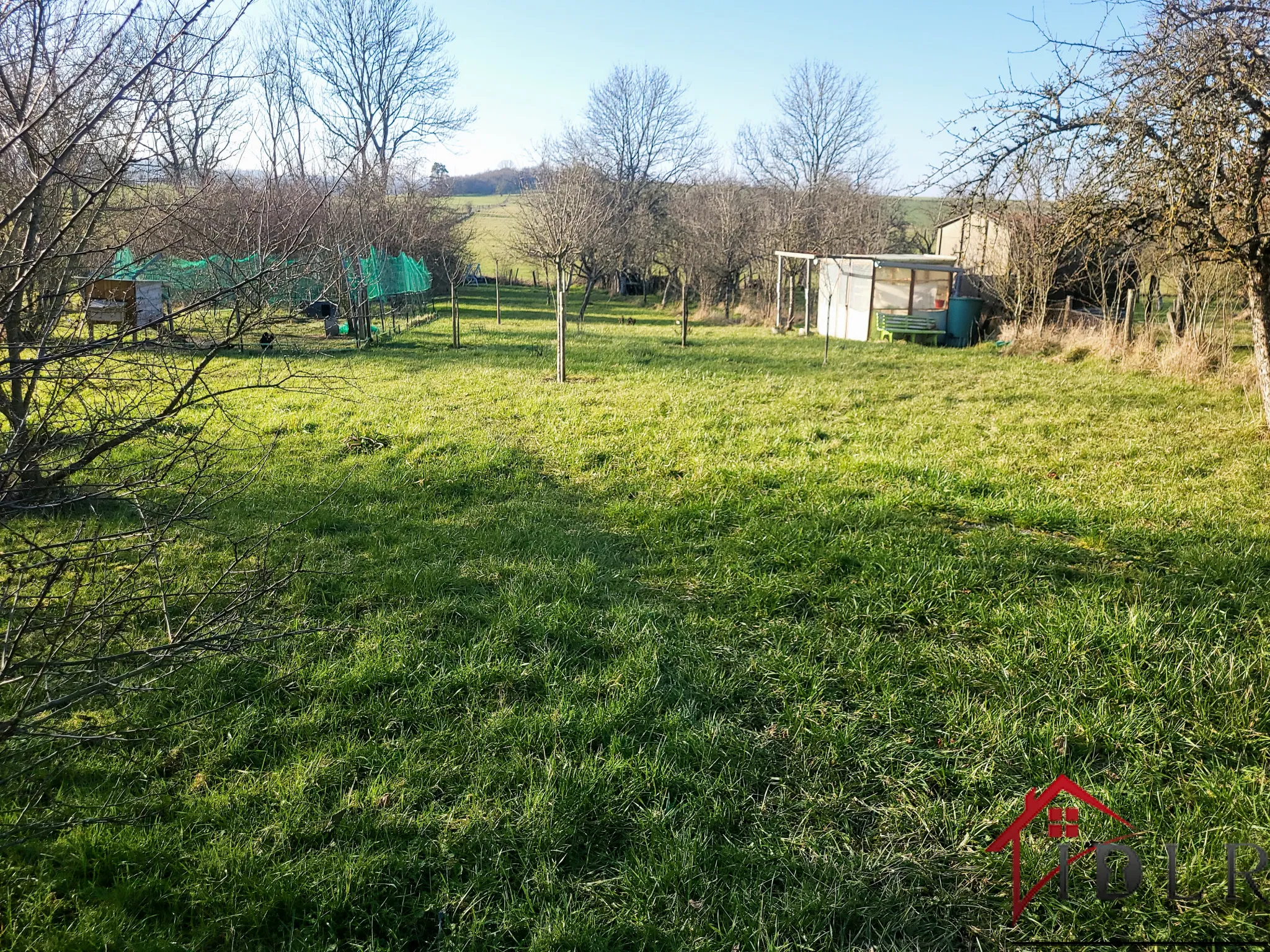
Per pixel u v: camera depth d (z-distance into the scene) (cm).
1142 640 426
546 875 280
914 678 409
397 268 2553
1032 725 367
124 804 305
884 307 2545
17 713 239
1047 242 1473
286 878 273
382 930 262
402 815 305
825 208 3759
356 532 628
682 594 520
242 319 269
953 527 650
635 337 2550
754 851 293
